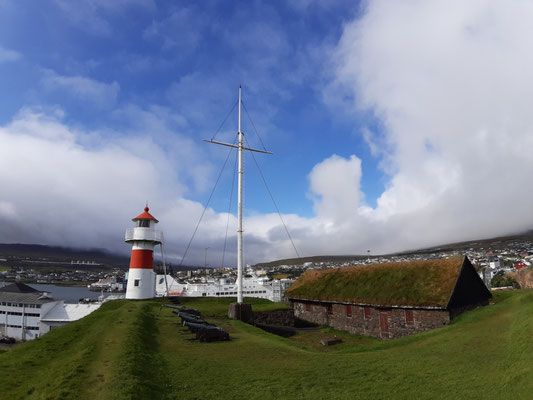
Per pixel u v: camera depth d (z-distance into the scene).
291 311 35.66
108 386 9.51
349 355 15.77
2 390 10.05
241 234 30.44
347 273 33.88
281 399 9.91
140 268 39.44
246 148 32.66
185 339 18.39
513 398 8.84
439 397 9.80
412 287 26.11
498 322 20.20
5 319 68.88
